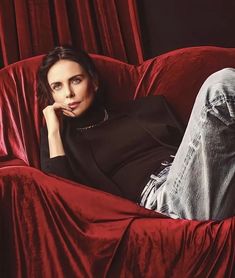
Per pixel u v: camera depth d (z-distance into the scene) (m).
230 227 1.21
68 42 2.07
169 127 1.69
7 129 1.76
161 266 1.24
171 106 1.81
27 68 1.83
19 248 1.28
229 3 2.32
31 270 1.28
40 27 2.05
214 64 1.87
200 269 1.22
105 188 1.57
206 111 1.26
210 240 1.21
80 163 1.61
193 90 1.86
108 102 1.83
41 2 2.04
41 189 1.27
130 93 1.86
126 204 1.28
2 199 1.26
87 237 1.25
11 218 1.27
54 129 1.61
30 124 1.77
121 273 1.25
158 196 1.45
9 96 1.79
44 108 1.78
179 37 2.33
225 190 1.29
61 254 1.28
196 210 1.33
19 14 2.01
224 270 1.21
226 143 1.25
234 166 1.27
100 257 1.25
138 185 1.58
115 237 1.24
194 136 1.30
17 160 1.71
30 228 1.27
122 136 1.66
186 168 1.32
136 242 1.24
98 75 1.74
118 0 2.13
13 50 2.05
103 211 1.27
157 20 2.30
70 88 1.66
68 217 1.27
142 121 1.69
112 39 2.13
